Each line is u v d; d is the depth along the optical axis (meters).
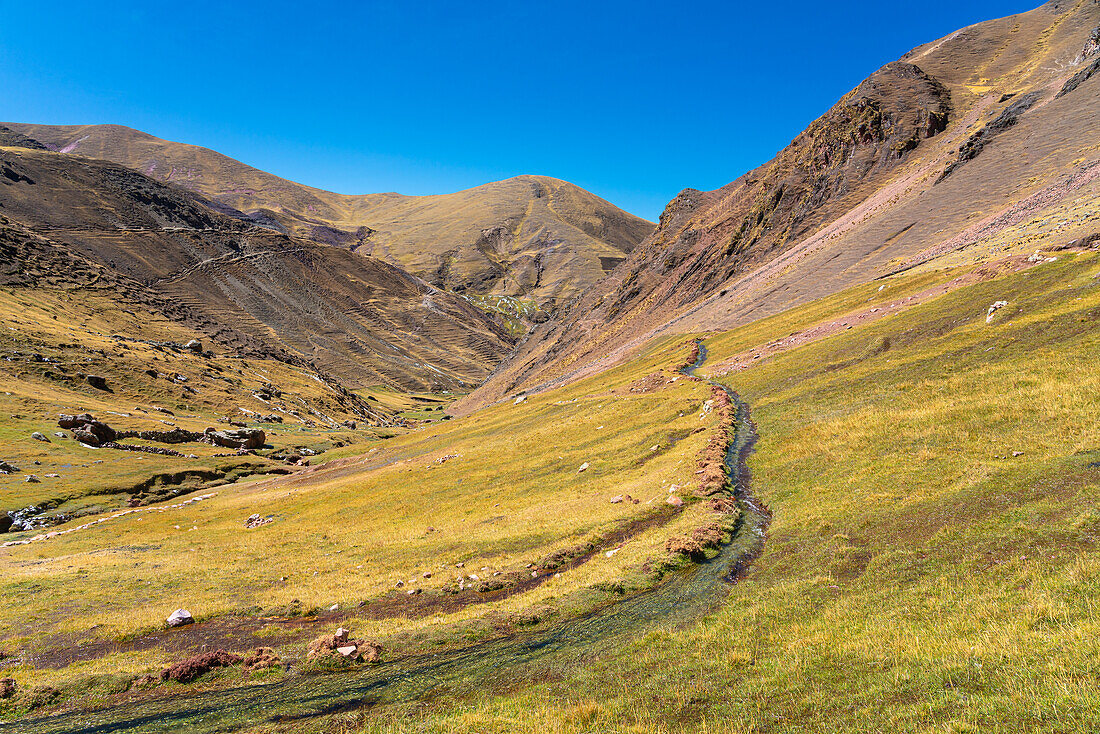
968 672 12.38
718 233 182.88
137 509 84.50
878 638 15.66
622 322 186.38
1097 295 39.78
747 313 106.25
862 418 39.09
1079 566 15.84
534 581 29.39
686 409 59.62
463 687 18.66
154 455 116.88
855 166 142.50
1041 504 21.31
